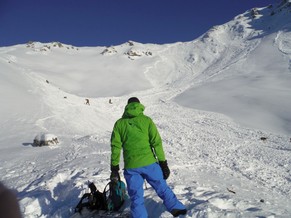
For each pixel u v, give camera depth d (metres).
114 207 4.74
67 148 16.11
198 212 4.27
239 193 8.12
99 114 44.50
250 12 133.50
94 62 107.75
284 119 37.66
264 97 49.25
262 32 111.75
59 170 9.12
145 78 92.88
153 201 5.07
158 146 4.26
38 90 48.56
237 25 124.62
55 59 107.38
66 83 81.38
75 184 6.52
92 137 21.12
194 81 77.88
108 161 10.90
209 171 12.30
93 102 54.00
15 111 35.44
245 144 22.66
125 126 4.29
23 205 5.41
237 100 50.12
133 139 4.26
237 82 65.56
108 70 98.75
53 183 7.36
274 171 14.24
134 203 4.19
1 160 13.63
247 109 43.81
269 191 10.84
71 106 43.91
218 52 107.25
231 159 16.44
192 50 115.62
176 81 86.31
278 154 18.34
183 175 9.60
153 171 4.21
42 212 5.31
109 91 75.00
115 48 126.50
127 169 4.27
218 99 52.81
